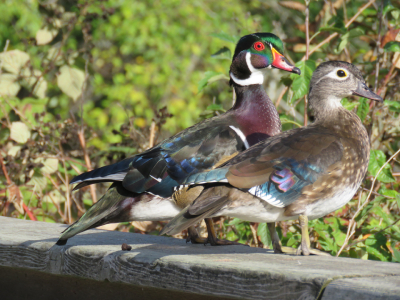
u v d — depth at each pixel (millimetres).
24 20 13211
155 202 5242
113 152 8945
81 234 5320
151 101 17875
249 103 6215
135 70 17359
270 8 17281
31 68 10031
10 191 7957
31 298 4785
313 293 3186
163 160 5375
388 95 7762
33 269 4598
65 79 10430
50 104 12172
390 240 6648
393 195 6391
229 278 3516
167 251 4352
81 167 9281
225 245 5211
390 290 2932
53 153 8984
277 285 3328
